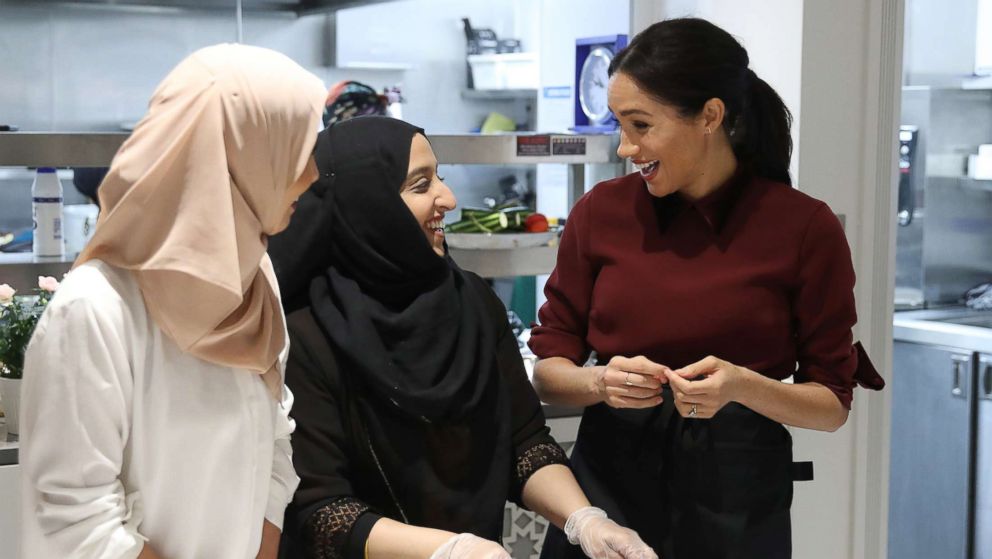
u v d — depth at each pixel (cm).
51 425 130
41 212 284
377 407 169
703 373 174
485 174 527
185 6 485
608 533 170
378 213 171
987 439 363
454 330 174
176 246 130
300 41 507
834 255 184
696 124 179
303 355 168
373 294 174
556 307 202
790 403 179
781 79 280
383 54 516
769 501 186
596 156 303
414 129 179
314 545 162
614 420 191
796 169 278
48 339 130
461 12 528
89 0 468
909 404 390
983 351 361
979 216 422
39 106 469
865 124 285
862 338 291
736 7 292
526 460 185
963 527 374
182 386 138
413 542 157
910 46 424
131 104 486
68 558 131
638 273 188
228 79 133
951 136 411
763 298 183
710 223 186
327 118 303
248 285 139
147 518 140
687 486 185
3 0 454
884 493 299
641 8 321
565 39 404
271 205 138
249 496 144
